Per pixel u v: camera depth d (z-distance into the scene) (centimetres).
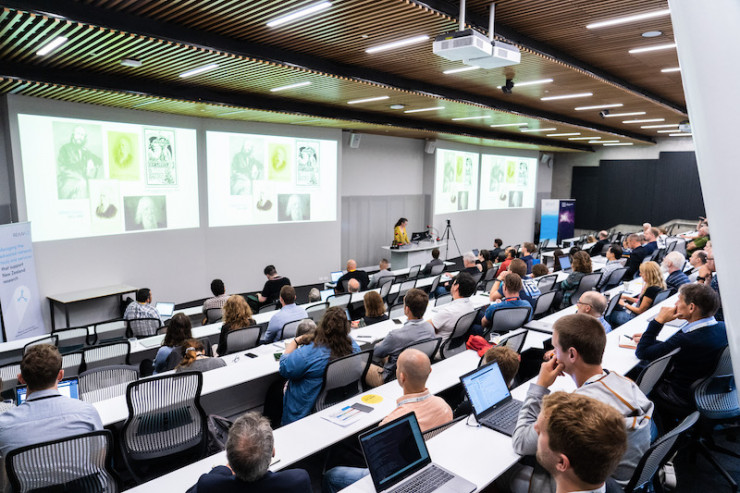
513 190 1683
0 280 610
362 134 1220
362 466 337
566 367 217
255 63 527
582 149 1695
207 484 179
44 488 220
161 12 406
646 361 346
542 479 197
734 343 91
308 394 326
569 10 428
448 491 191
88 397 334
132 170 794
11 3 339
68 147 714
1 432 226
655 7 419
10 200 685
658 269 501
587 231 1848
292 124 1000
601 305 377
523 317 454
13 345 494
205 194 899
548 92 770
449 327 438
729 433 371
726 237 90
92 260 759
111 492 241
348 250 1241
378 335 445
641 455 204
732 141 89
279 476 183
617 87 718
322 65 571
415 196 1388
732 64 89
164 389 287
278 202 1009
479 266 827
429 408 242
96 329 521
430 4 394
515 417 252
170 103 711
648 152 1669
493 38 427
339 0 377
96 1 378
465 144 1468
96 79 588
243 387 418
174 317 391
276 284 760
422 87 704
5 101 648
